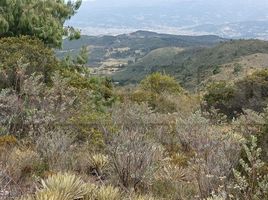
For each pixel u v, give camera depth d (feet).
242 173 20.89
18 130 31.45
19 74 35.94
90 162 26.12
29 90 33.60
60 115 33.19
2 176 19.77
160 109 67.21
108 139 29.86
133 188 20.85
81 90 41.47
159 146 27.94
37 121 30.48
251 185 16.96
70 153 26.63
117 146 23.82
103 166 25.63
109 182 22.99
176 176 25.03
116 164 23.13
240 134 31.76
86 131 32.32
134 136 24.76
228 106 68.33
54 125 32.35
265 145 23.47
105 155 27.48
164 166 26.18
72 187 19.10
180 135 32.76
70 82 47.47
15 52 43.27
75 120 33.58
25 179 22.06
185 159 28.96
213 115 55.06
